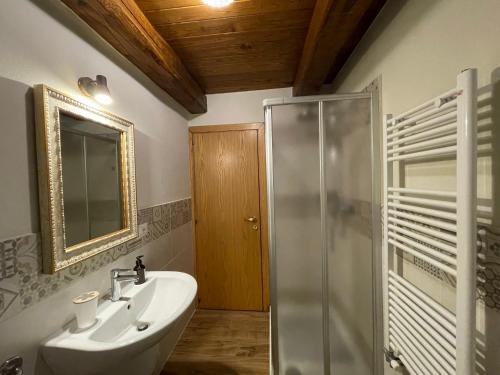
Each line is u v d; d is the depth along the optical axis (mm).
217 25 1503
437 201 855
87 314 1007
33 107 913
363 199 1523
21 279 843
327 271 1526
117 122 1354
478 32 744
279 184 1544
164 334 989
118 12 1152
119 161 1398
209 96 2664
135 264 1553
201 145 2666
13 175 834
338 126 1510
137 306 1315
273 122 1530
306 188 1538
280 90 2561
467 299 688
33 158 904
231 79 2309
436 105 825
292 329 1560
